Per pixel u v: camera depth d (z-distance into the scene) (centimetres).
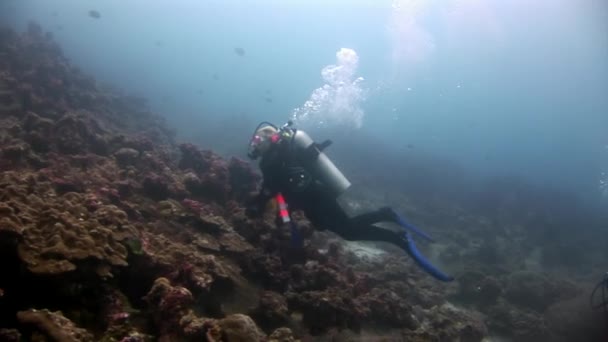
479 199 2123
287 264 671
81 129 852
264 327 491
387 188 1980
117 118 1579
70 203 451
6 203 375
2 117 980
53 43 1877
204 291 444
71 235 368
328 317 525
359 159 2483
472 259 1234
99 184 635
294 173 514
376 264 953
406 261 1123
